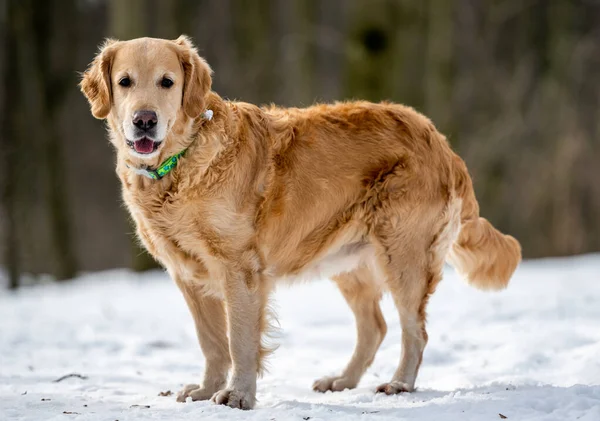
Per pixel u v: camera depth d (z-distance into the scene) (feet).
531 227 110.63
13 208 84.79
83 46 117.50
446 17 85.05
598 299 46.80
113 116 25.72
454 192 29.09
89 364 34.14
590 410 21.86
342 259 28.22
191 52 25.27
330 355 35.68
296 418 21.99
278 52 112.06
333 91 115.65
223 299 26.27
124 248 120.26
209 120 24.99
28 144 89.71
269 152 26.21
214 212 24.79
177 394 26.61
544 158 108.68
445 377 29.27
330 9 122.31
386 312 44.19
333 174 27.25
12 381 29.48
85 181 119.75
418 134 28.66
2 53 94.53
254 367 25.16
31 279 92.48
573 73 110.32
